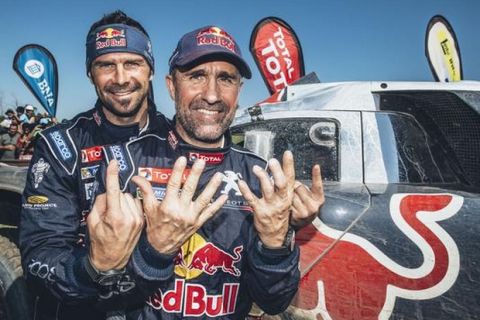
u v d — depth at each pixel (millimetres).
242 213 1172
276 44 4797
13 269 2156
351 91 2043
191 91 1157
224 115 1184
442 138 1956
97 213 898
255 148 1986
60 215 1335
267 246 1035
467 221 1554
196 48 1130
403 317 1585
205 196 921
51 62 5262
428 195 1653
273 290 1098
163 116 1933
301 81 2564
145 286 968
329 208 1718
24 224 1286
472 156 1890
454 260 1531
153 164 1161
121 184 1120
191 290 1104
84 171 1511
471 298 1504
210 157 1191
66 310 1520
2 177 2381
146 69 1707
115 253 882
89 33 1719
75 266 967
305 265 1723
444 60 5535
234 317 1174
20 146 7098
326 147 1951
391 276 1601
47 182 1428
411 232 1601
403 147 1910
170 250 937
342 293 1665
